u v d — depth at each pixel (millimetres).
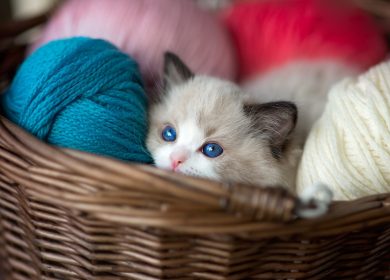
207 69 509
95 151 415
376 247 384
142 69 484
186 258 369
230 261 364
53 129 412
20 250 435
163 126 457
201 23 510
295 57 538
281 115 441
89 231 371
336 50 540
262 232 347
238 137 449
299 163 445
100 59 426
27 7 716
